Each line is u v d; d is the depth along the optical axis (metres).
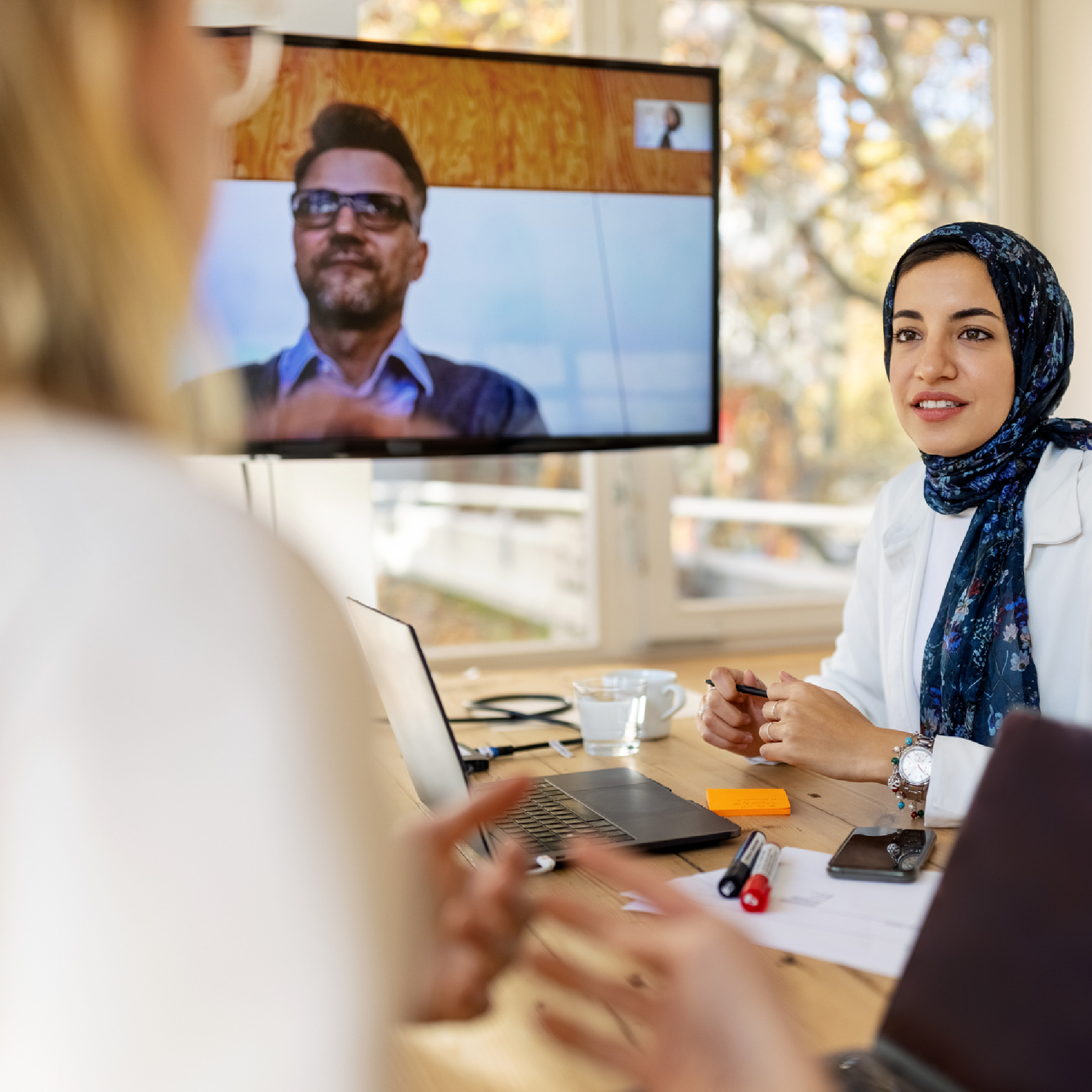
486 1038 0.74
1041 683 1.47
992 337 1.51
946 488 1.58
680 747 1.55
